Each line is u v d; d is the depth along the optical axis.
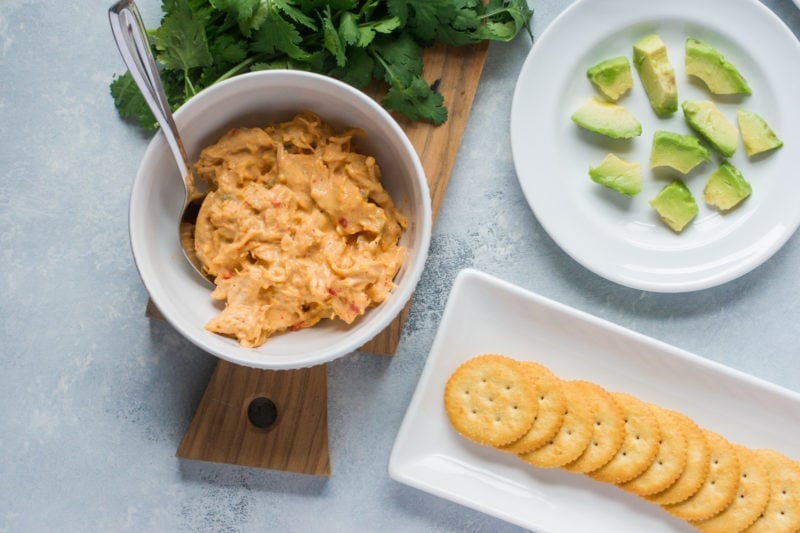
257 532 0.60
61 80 0.59
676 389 0.59
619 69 0.58
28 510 0.60
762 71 0.59
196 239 0.51
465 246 0.60
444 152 0.58
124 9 0.45
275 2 0.52
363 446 0.60
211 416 0.58
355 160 0.52
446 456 0.59
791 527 0.58
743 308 0.60
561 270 0.60
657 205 0.58
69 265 0.59
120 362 0.59
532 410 0.58
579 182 0.59
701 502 0.58
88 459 0.60
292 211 0.51
